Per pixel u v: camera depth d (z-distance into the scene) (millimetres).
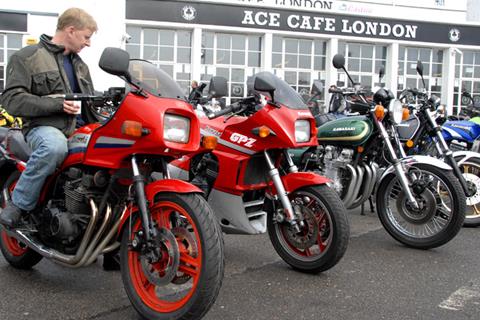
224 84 3979
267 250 4859
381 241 5207
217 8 19547
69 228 3283
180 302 2893
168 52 19719
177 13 19172
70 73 3723
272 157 4086
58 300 3453
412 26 21719
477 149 6699
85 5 13828
